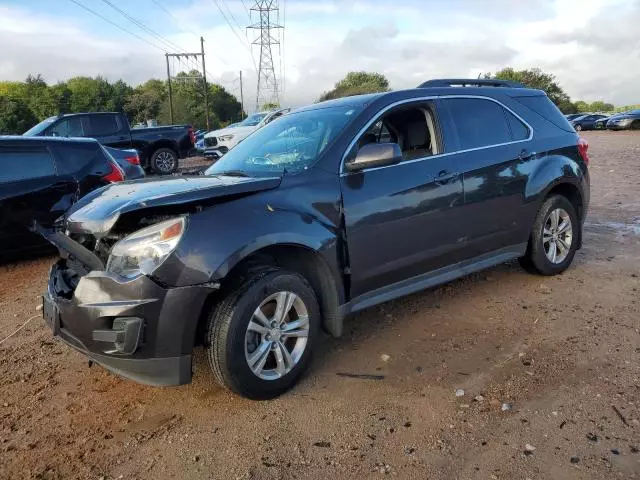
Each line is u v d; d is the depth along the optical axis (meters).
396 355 3.74
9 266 6.62
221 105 90.06
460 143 4.27
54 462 2.75
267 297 3.08
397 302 4.74
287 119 4.45
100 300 2.84
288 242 3.16
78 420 3.14
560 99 76.44
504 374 3.40
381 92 4.17
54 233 3.56
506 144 4.61
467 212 4.23
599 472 2.47
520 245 4.81
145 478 2.61
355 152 3.70
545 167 4.84
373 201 3.64
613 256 5.84
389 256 3.77
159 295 2.78
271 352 3.22
